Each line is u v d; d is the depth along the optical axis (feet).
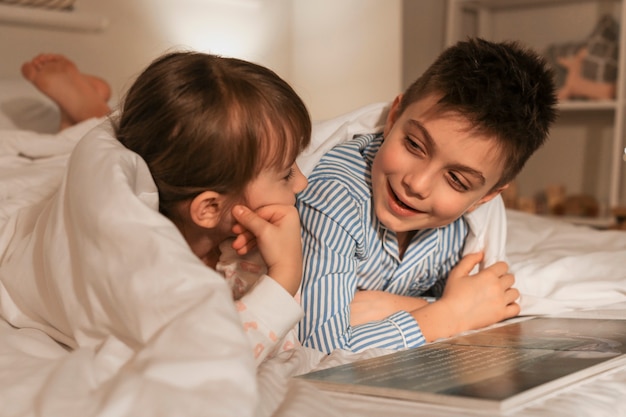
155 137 2.30
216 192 2.34
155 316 1.76
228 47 9.43
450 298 3.02
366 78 9.98
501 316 3.10
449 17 9.82
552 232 4.72
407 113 2.81
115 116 2.61
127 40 7.97
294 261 2.32
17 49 6.81
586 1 9.66
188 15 8.77
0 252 2.71
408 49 9.68
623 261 3.69
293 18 10.54
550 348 2.39
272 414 1.68
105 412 1.45
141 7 8.13
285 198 2.46
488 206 3.34
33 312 2.43
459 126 2.61
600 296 3.41
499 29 10.28
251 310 2.15
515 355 2.28
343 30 10.12
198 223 2.39
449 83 2.67
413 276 3.28
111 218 1.92
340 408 1.78
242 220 2.35
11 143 4.27
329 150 3.22
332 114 10.36
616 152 8.59
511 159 2.78
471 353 2.32
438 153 2.65
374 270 3.14
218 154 2.27
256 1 9.82
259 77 2.41
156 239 1.86
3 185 3.49
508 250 4.26
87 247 1.98
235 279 2.54
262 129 2.31
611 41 9.11
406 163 2.73
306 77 10.52
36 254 2.42
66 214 2.19
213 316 1.67
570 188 9.82
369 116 3.49
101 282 1.91
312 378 2.02
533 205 9.36
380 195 2.87
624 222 8.23
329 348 2.63
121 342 1.85
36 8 6.86
